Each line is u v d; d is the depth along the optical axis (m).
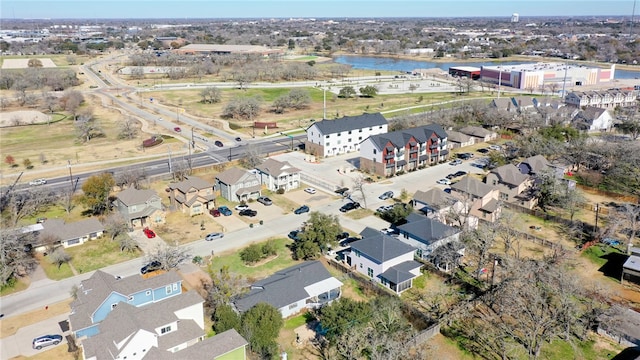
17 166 107.50
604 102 170.38
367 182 100.06
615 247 70.38
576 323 49.94
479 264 62.09
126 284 51.94
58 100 169.12
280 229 77.94
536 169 92.50
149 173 102.62
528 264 57.25
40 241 69.00
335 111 167.88
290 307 54.75
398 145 104.06
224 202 89.38
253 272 64.56
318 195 93.06
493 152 111.06
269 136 135.75
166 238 74.75
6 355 48.19
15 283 61.31
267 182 96.62
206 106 174.88
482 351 49.16
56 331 52.19
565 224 78.56
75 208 85.69
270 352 46.91
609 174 97.75
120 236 73.62
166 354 43.09
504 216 69.38
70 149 121.31
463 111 144.88
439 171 107.00
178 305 49.28
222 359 44.44
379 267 61.62
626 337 49.81
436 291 59.62
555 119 138.62
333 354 46.91
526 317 51.62
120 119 149.00
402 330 48.34
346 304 50.50
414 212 78.38
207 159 113.31
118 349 42.81
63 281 62.47
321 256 69.00
